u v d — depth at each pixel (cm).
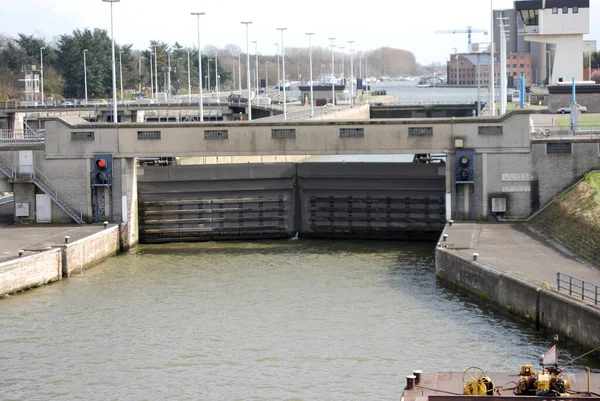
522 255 6931
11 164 8694
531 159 8425
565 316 5447
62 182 8712
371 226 9094
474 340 5591
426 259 8075
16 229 8394
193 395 4791
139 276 7431
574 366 5022
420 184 8931
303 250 8556
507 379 4175
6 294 6738
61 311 6338
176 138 8669
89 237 7831
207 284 7100
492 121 8425
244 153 8675
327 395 4759
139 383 4962
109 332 5847
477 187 8519
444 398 3841
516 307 6025
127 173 8725
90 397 4775
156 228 9050
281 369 5147
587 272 6322
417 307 6375
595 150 8375
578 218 7412
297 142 8650
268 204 9169
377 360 5259
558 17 17725
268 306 6419
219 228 9100
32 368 5203
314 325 5947
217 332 5822
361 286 6994
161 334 5797
